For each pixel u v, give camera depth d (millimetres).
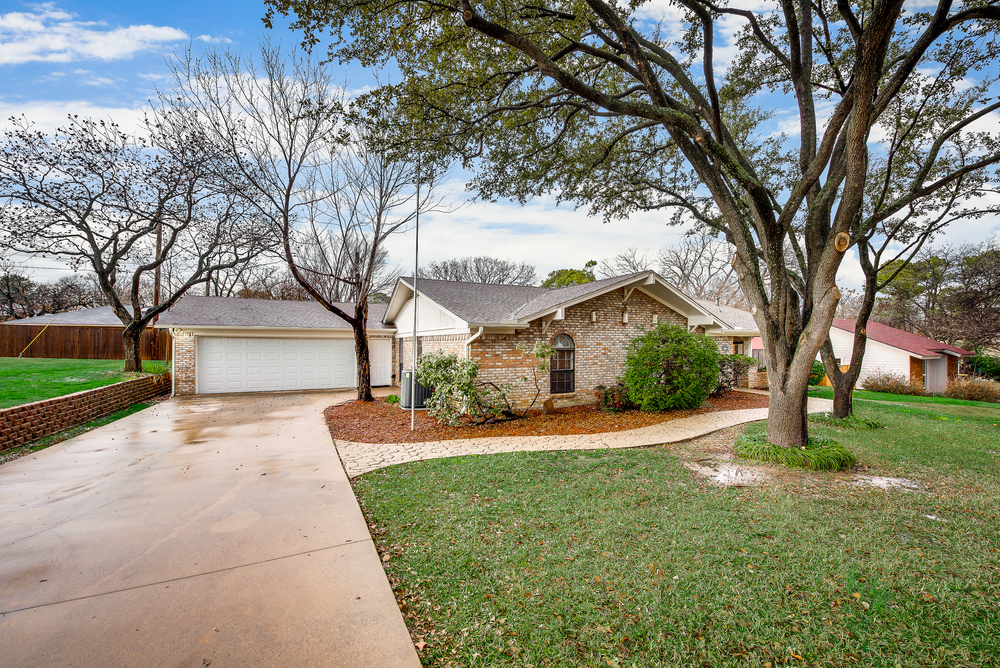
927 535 4305
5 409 7277
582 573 3564
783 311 7453
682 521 4582
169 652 2627
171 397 14602
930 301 29031
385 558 3873
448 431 9461
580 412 11766
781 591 3309
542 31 7852
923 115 9406
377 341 18500
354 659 2598
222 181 13594
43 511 4801
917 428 10055
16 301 32094
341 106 8258
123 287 30141
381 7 6602
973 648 2701
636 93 9969
